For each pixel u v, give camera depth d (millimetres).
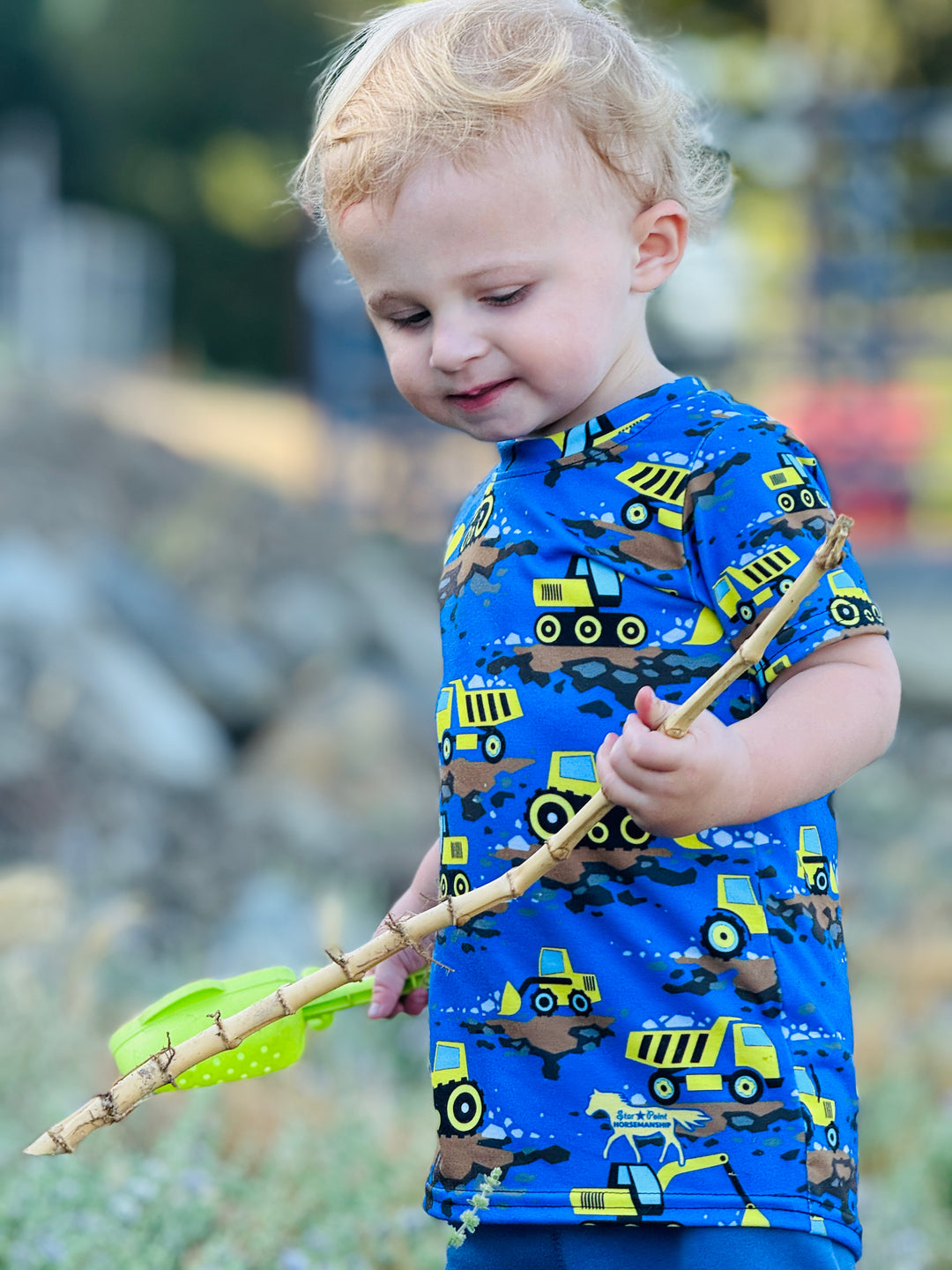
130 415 13906
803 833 1872
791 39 18703
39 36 31094
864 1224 3418
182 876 6398
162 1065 1697
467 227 1777
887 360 13344
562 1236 1791
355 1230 3045
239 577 10055
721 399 1904
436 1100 1883
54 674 7316
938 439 13719
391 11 2094
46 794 6660
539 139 1798
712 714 1771
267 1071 2012
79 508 10094
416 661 9703
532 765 1850
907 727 9695
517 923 1840
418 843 7277
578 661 1851
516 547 1913
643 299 1978
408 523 13367
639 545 1852
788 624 1754
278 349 33000
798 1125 1760
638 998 1788
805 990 1811
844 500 12922
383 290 1837
